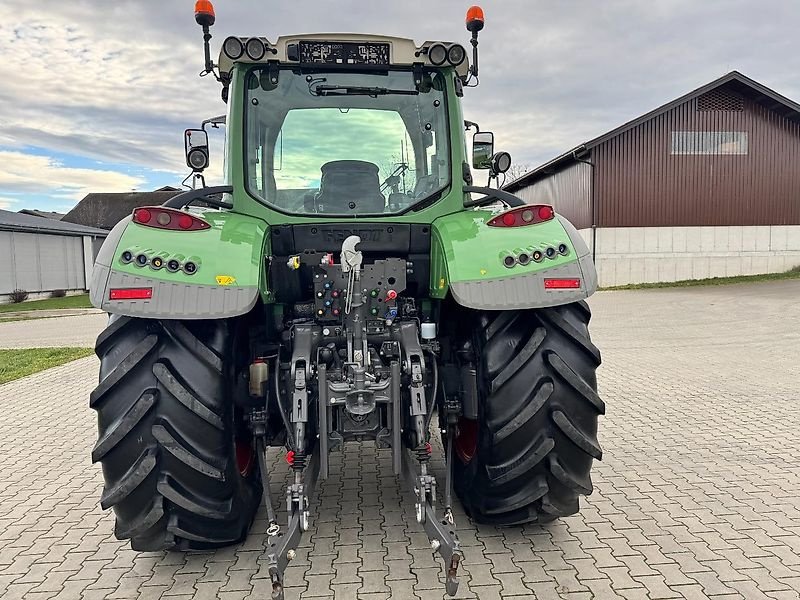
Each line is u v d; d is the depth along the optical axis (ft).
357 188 10.85
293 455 8.64
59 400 21.80
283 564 7.47
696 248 71.82
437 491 11.86
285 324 10.63
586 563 9.29
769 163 71.97
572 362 9.07
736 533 10.30
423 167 10.98
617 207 70.33
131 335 8.61
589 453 9.03
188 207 10.33
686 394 20.30
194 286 8.19
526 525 10.58
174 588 8.85
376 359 9.32
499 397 9.02
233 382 9.07
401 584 8.77
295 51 10.45
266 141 10.72
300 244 10.38
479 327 9.39
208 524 8.86
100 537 10.68
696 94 69.05
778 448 14.70
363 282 9.62
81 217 167.94
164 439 8.25
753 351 28.48
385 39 10.63
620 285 70.08
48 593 8.83
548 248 9.04
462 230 9.61
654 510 11.24
